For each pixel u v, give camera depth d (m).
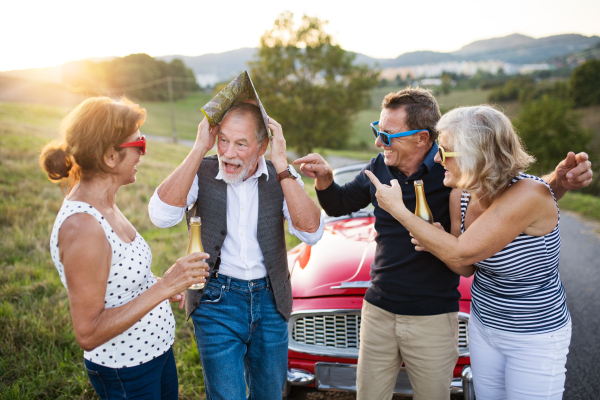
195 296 1.80
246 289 1.83
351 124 25.95
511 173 1.48
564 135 23.23
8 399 2.36
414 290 1.90
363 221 3.41
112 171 1.40
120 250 1.39
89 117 1.31
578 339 3.36
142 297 1.33
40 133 17.58
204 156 1.88
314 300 2.44
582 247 6.68
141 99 83.69
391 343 1.99
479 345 1.73
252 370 1.96
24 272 4.18
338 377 2.32
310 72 25.44
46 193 7.82
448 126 1.53
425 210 1.78
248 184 1.85
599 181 16.44
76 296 1.26
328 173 2.19
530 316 1.56
